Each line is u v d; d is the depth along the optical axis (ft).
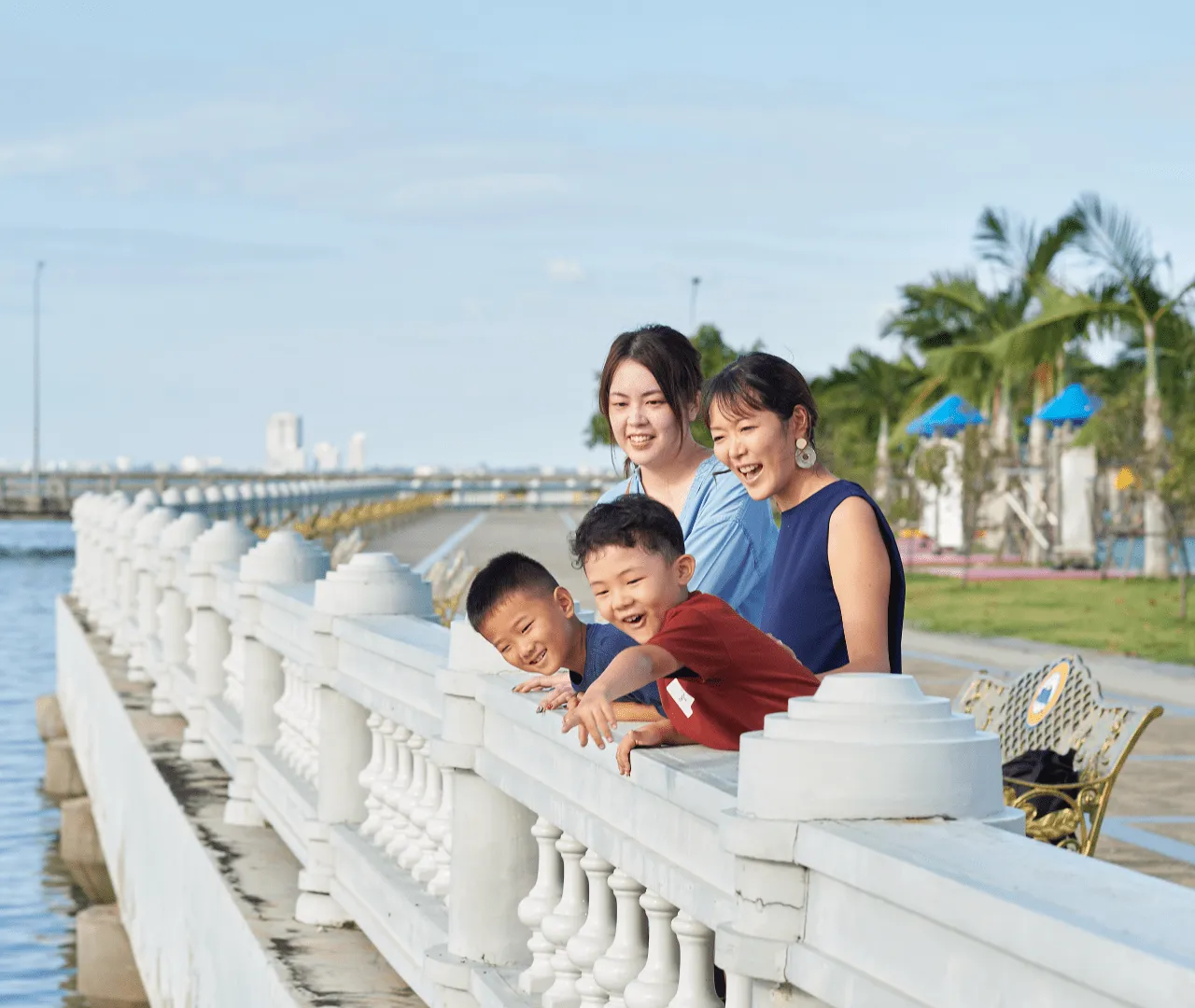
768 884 8.79
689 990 10.87
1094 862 7.56
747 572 14.15
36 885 40.22
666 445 14.85
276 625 25.84
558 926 13.30
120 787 38.55
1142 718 17.29
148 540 46.73
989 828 8.34
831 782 8.57
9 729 64.69
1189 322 103.19
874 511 12.19
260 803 26.22
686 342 14.90
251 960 20.06
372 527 154.30
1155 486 82.23
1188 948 6.14
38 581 156.25
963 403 122.62
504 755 14.53
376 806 20.20
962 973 7.31
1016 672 53.47
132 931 32.83
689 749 11.09
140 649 46.06
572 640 12.38
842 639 12.33
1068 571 118.93
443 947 15.89
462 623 15.40
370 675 19.65
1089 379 145.18
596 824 12.06
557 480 318.24
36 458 301.43
